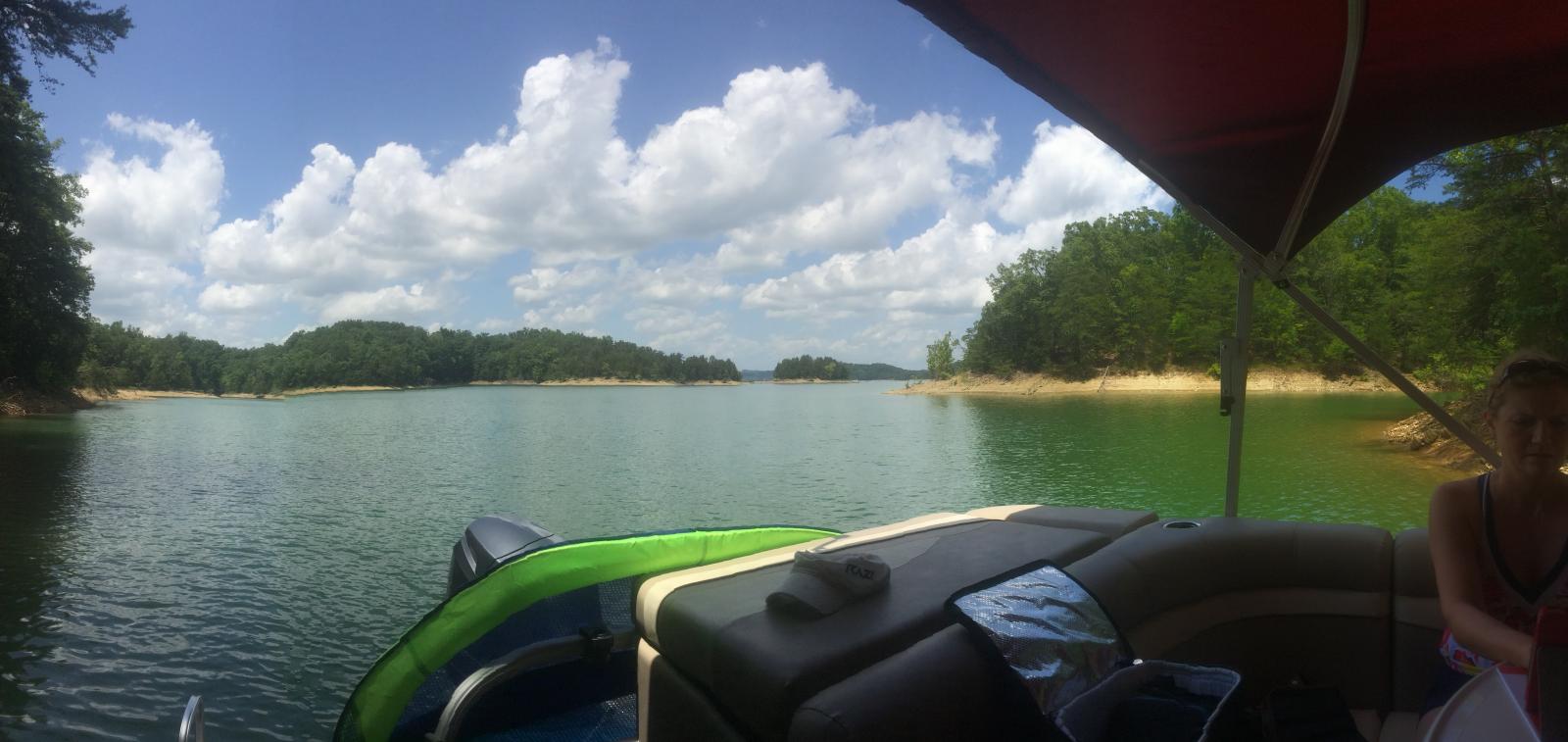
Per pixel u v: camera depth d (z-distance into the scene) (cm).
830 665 148
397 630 1030
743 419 6266
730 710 156
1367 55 208
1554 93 228
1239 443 272
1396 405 5372
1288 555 227
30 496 2202
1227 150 251
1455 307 2662
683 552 242
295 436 4472
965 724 147
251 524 1788
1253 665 227
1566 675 113
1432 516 189
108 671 870
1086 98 232
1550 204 2436
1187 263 9769
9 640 970
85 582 1264
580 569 226
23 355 6262
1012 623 160
